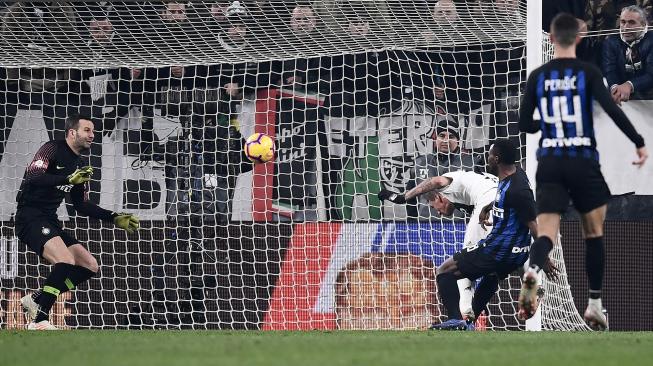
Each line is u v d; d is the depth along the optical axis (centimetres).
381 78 3972
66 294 3928
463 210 3566
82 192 3416
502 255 3138
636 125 3772
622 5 3944
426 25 3803
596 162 2308
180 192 3956
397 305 3806
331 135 3944
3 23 3903
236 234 3903
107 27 3931
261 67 4053
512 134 3903
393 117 3938
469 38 3884
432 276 3797
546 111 2314
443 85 3969
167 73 4031
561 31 2327
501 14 3750
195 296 3906
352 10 3797
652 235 3744
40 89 4059
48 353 1875
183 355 1786
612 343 2244
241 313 3881
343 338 2420
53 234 3316
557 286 3631
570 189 2330
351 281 3828
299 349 1936
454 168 3912
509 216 3123
